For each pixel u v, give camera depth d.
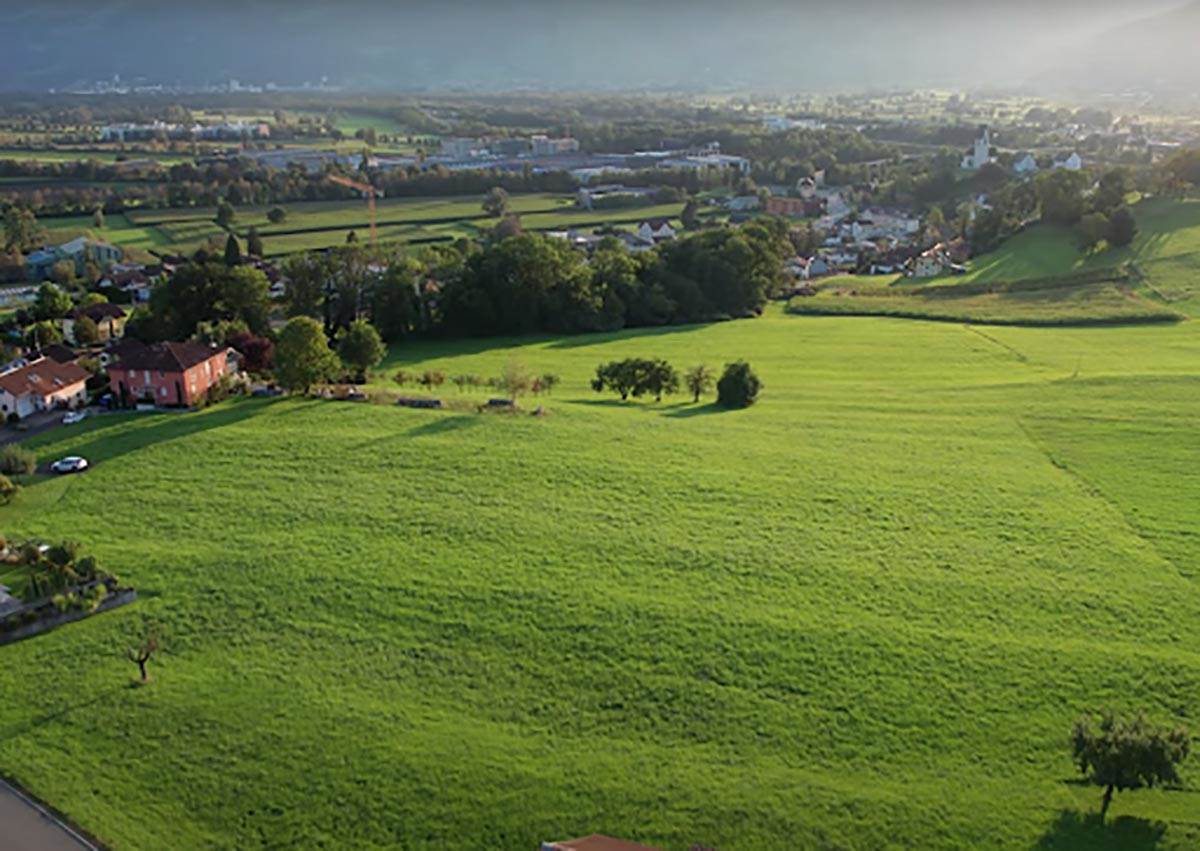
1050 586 72.06
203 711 58.88
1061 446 101.62
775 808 51.28
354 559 75.94
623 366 123.38
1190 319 163.12
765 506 85.50
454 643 65.62
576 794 52.31
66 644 65.44
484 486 89.25
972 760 54.72
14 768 54.31
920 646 64.81
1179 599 70.19
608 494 87.69
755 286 190.38
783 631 66.50
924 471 94.00
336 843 49.56
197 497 87.06
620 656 64.12
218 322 149.50
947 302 185.88
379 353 127.25
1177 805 51.22
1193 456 97.75
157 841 49.59
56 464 93.38
